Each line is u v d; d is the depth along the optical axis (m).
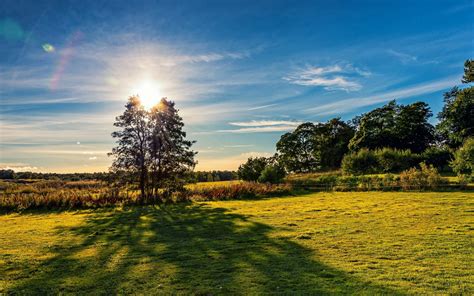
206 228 18.95
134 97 40.12
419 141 71.88
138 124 40.25
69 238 17.27
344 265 10.63
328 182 47.12
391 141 71.44
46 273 11.10
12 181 68.81
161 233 18.03
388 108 75.00
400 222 17.70
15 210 32.12
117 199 35.66
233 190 39.12
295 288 8.81
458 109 55.97
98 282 9.98
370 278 9.32
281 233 16.23
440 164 53.72
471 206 22.36
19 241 16.61
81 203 33.50
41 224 22.84
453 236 13.91
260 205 29.86
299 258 11.66
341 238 14.52
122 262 12.10
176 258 12.38
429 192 33.31
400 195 32.16
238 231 17.45
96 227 20.88
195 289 9.04
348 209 23.95
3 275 10.99
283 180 50.69
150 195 37.19
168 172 40.44
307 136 84.88
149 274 10.51
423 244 12.83
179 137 41.72
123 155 39.31
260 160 57.78
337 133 86.81
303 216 21.62
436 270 9.76
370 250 12.32
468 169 38.28
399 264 10.48
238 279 9.70
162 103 41.22
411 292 8.22
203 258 12.23
